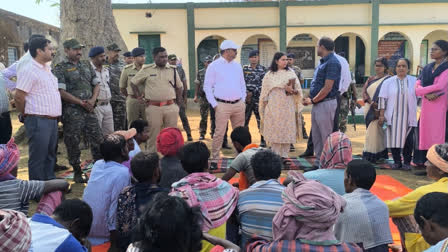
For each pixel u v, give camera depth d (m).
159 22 16.52
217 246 2.11
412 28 17.11
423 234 1.95
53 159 4.92
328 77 5.20
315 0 16.81
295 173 2.53
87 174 5.50
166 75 5.92
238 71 6.07
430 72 5.41
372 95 6.01
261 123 5.99
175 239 1.49
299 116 5.88
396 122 5.75
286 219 2.00
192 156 2.79
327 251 1.90
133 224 2.80
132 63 7.29
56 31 21.66
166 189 2.88
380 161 6.40
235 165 3.52
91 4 8.97
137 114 6.86
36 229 1.92
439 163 2.64
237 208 2.59
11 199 2.61
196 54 16.92
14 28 16.41
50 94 4.54
